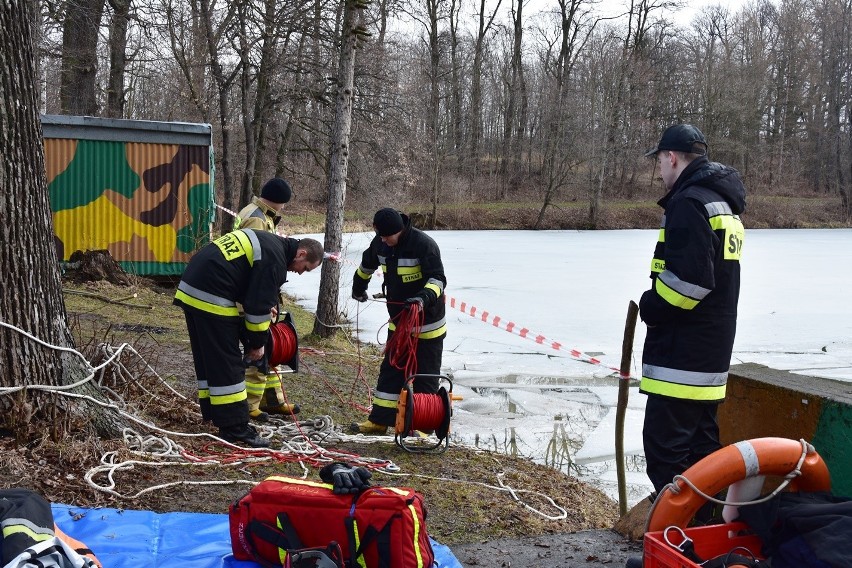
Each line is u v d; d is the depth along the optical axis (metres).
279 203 7.26
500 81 56.78
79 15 18.70
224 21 20.28
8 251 4.77
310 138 28.59
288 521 3.56
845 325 13.95
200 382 5.74
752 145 54.69
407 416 6.07
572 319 14.05
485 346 11.70
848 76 58.25
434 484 5.44
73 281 12.33
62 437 4.91
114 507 4.41
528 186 54.25
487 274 20.75
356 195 26.30
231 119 26.44
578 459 6.94
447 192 45.69
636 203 50.69
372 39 23.80
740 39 60.16
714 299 3.92
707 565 2.86
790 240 36.97
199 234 13.55
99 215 13.09
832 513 2.84
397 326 6.44
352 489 3.56
